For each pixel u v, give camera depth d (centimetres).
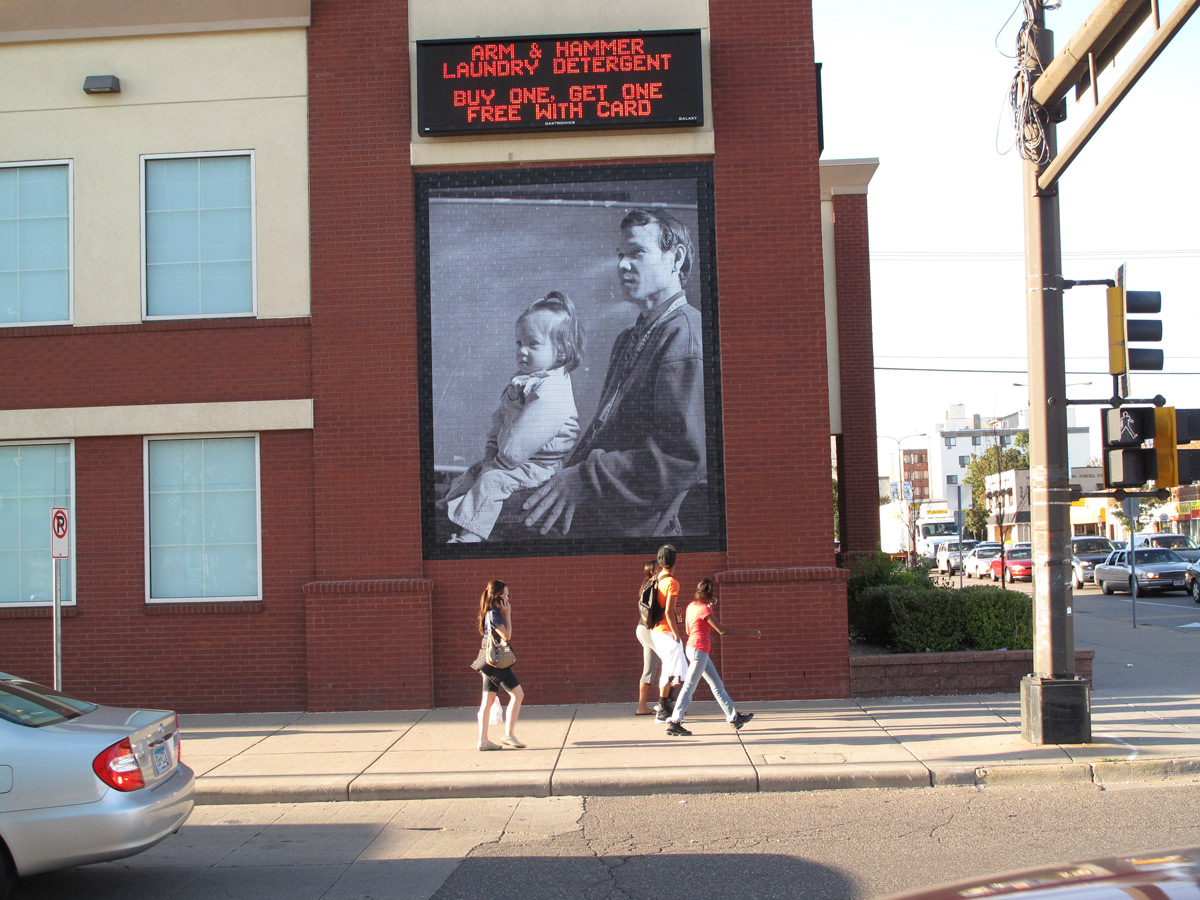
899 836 721
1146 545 3938
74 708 680
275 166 1262
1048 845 689
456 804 858
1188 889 235
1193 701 1143
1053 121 954
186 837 784
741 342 1211
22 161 1280
